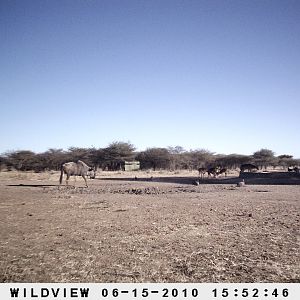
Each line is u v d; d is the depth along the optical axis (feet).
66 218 41.19
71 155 270.67
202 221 38.50
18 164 256.73
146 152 303.27
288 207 50.42
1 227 35.27
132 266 22.04
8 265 22.17
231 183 110.01
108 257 24.02
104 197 67.26
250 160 295.89
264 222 37.83
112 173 215.31
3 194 73.97
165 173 217.77
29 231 33.12
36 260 23.26
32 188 91.71
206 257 24.08
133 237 30.32
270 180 118.42
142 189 86.12
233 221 38.50
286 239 29.53
